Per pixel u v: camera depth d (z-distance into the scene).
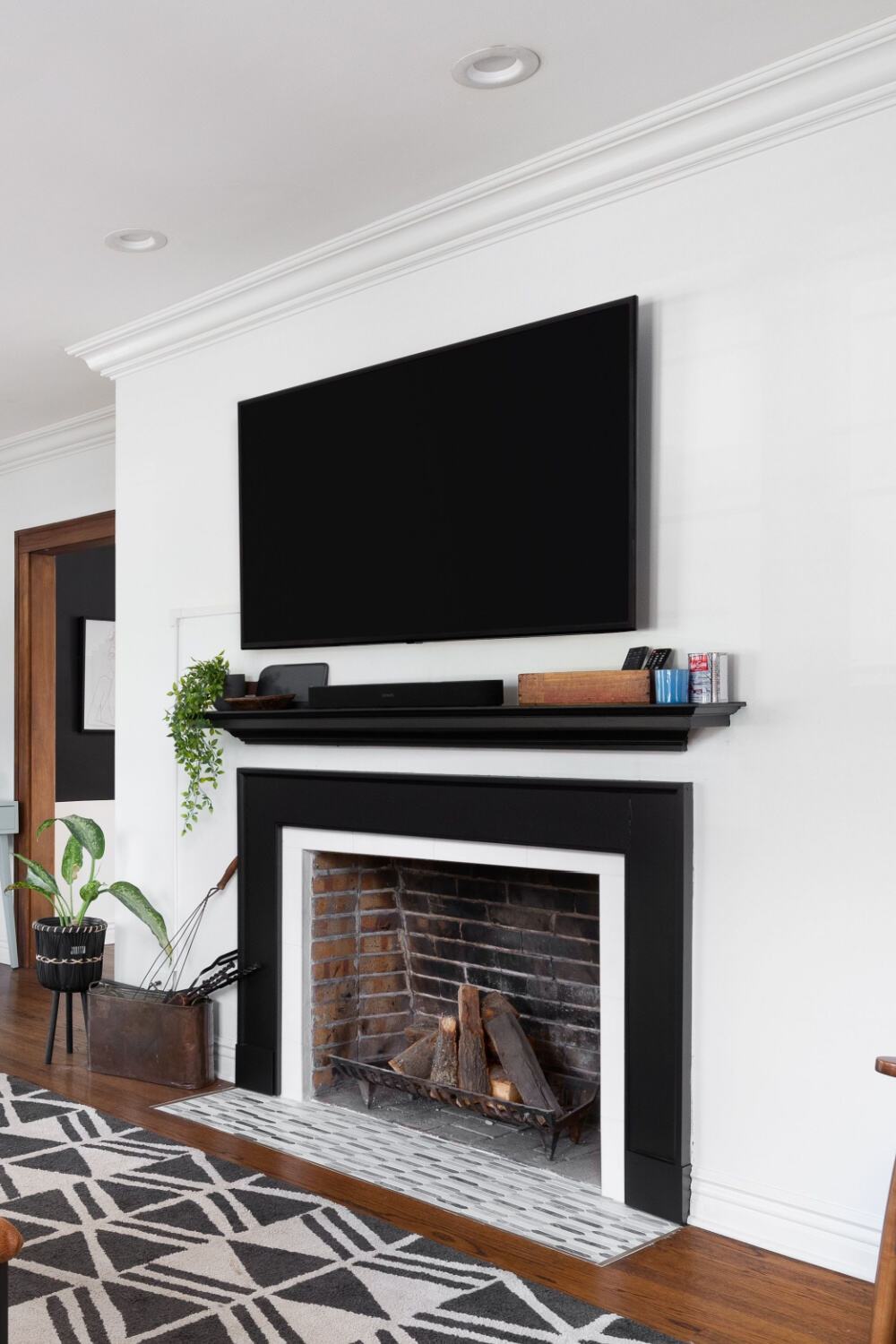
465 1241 2.75
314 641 3.77
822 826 2.69
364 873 3.99
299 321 3.92
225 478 4.17
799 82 2.68
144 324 4.30
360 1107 3.74
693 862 2.89
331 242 3.64
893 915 2.58
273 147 3.06
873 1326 2.08
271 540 3.91
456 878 3.82
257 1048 3.92
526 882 3.59
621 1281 2.55
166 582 4.39
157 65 2.67
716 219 2.90
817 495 2.71
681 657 2.94
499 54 2.64
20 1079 4.07
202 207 3.41
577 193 3.12
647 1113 2.92
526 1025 3.64
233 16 2.49
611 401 2.99
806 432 2.74
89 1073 4.15
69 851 4.52
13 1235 1.73
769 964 2.76
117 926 4.51
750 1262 2.66
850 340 2.67
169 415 4.39
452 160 3.14
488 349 3.29
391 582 3.55
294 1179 3.12
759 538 2.80
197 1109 3.72
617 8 2.47
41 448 5.99
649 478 3.01
